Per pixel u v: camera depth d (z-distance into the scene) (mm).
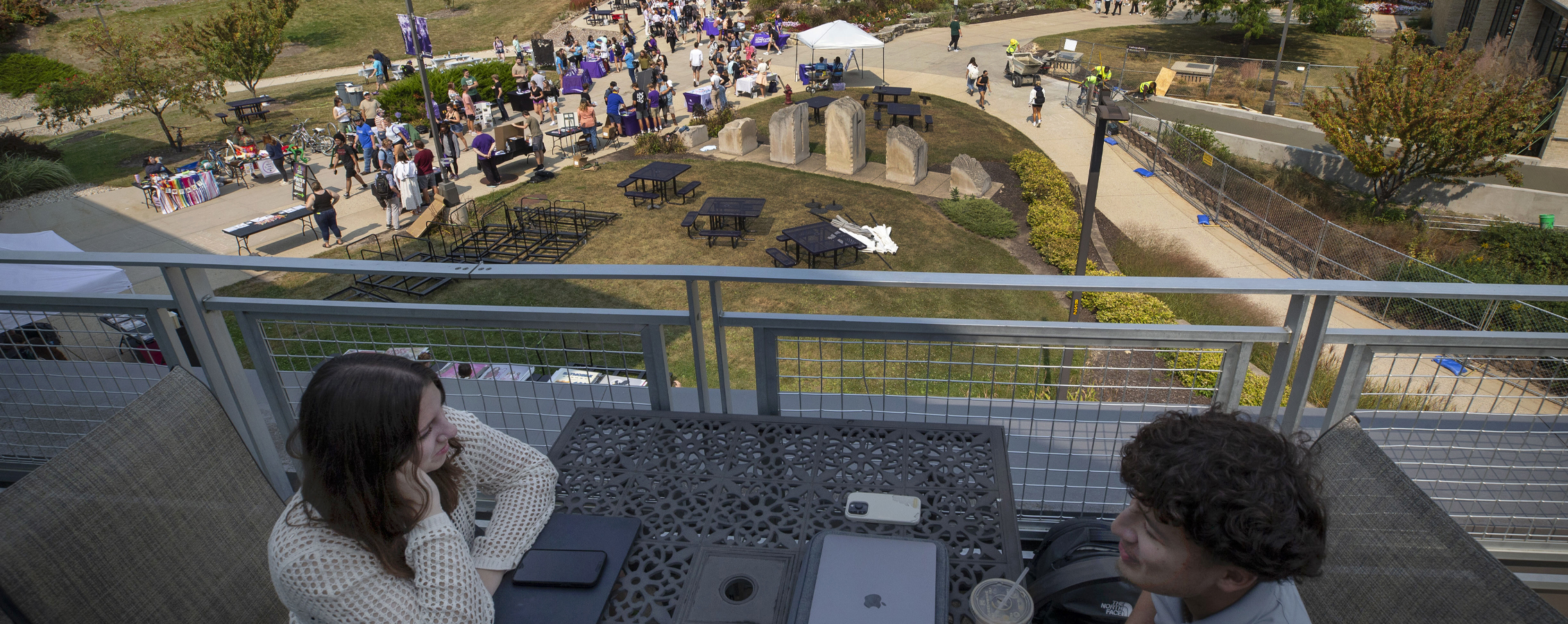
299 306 2693
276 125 29234
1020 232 19141
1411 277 17641
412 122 27156
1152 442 1188
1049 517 2812
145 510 1812
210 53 27000
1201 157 23078
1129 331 2342
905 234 18312
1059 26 46031
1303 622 1239
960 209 19500
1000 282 2188
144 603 1774
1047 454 2998
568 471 2199
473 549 1925
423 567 1540
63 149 26141
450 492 1786
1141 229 20922
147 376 3312
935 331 2389
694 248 17234
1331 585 1590
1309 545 1089
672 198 19953
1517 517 2646
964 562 1840
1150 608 1558
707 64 35875
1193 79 32594
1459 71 21109
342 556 1488
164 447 1877
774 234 18016
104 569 1721
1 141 23953
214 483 1957
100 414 3281
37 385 3359
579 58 35719
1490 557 1310
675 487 2129
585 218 18297
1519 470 2627
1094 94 28984
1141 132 26359
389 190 17891
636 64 32312
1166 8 42875
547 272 2422
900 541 1836
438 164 21984
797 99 29719
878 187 21344
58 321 3816
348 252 17172
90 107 25328
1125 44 42125
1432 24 47719
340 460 1418
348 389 1413
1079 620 1859
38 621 1619
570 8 48688
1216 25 47469
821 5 43719
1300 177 26484
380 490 1456
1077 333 2357
